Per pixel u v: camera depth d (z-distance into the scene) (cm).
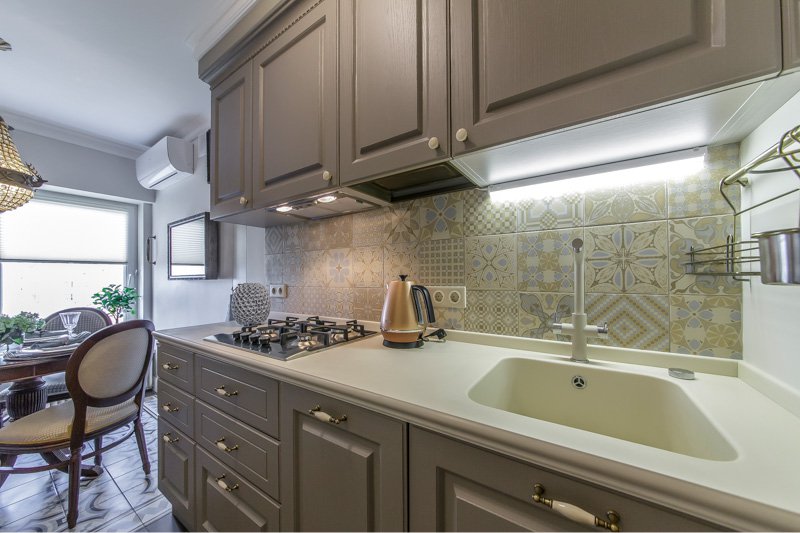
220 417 110
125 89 204
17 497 158
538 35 69
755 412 59
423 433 62
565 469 46
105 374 153
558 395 90
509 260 110
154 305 320
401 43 91
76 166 272
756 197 71
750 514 36
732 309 78
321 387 77
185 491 128
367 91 98
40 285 286
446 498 60
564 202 100
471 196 118
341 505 75
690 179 83
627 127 67
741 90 53
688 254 83
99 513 147
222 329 155
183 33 158
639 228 89
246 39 137
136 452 203
